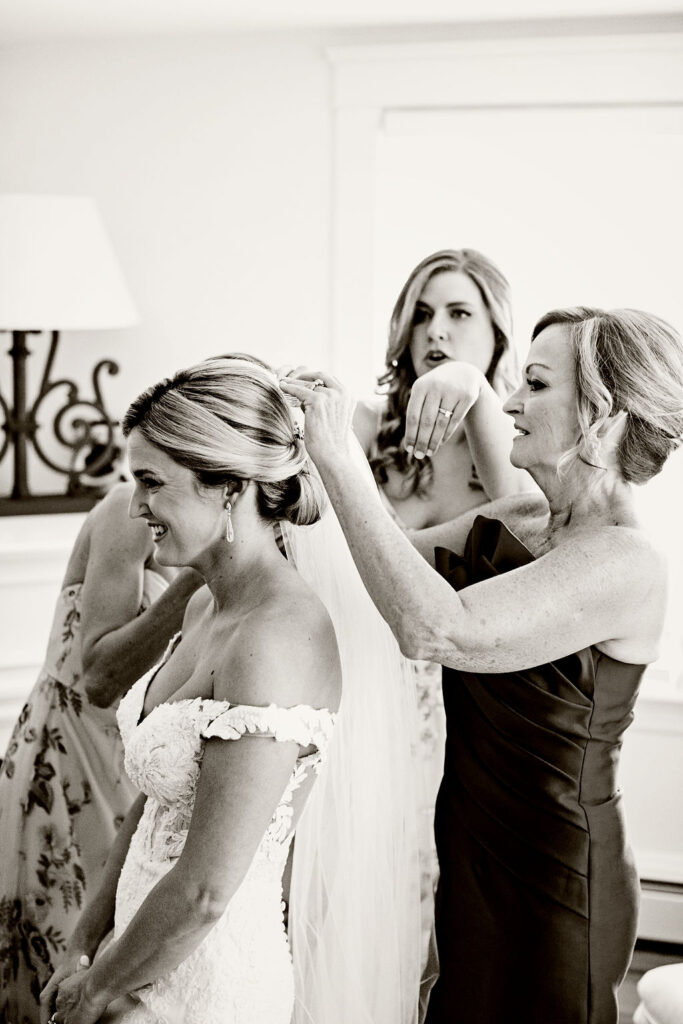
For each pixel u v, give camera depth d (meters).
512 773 1.52
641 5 2.85
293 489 1.45
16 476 3.37
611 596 1.44
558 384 1.51
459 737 1.61
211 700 1.36
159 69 3.30
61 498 3.41
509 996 1.56
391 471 2.52
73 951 1.60
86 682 1.96
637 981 2.81
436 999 1.64
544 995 1.53
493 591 1.43
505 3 2.84
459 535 1.82
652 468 1.51
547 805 1.50
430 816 2.13
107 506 2.01
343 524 1.44
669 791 3.02
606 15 2.97
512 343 2.63
